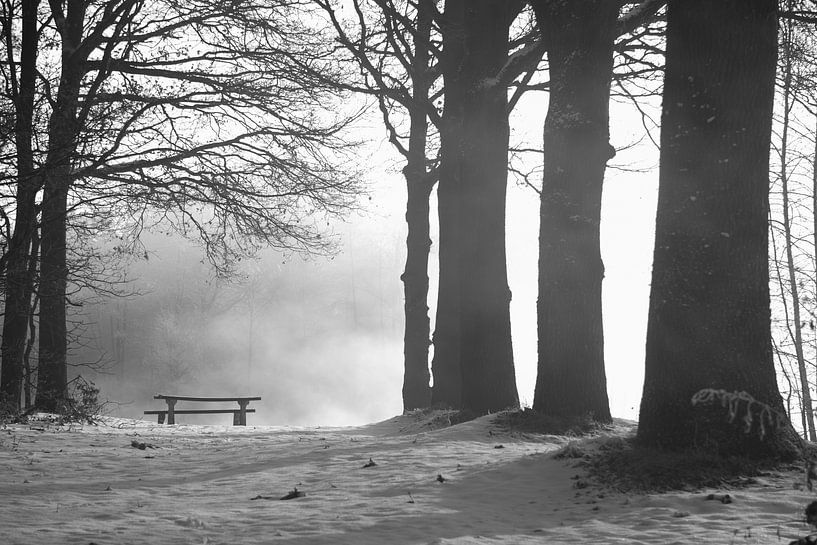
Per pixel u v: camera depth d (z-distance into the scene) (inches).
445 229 879.1
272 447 614.9
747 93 421.4
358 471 471.2
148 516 362.9
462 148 752.3
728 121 420.8
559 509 359.3
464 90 753.0
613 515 341.1
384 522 339.6
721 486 374.9
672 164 433.7
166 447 645.3
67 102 793.6
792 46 708.0
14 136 713.0
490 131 750.5
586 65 598.9
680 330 420.8
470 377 738.2
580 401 614.2
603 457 424.5
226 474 488.7
